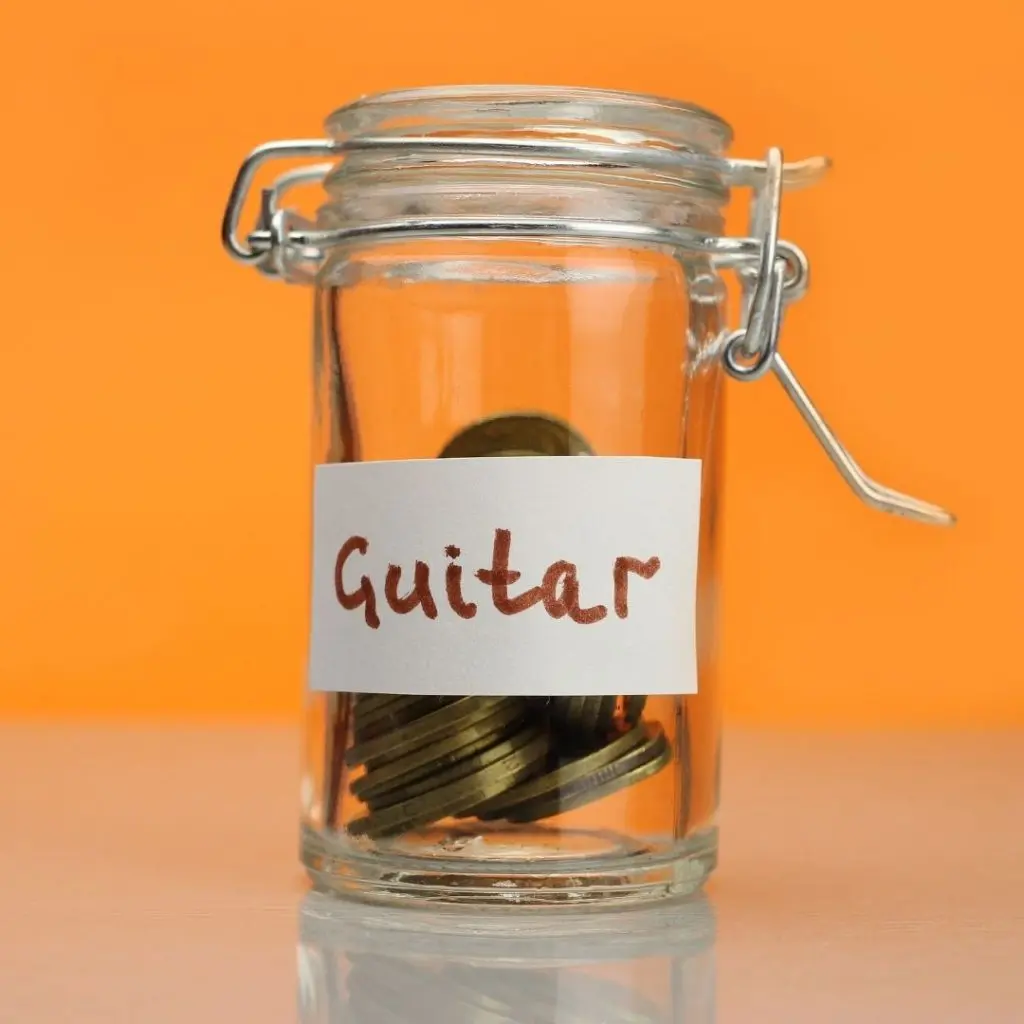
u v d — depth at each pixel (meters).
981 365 2.00
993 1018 0.63
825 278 1.99
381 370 0.88
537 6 2.00
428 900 0.81
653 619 0.83
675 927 0.79
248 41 2.02
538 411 0.84
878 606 2.05
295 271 0.95
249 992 0.66
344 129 0.89
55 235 2.05
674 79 1.99
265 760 1.45
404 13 2.01
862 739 1.67
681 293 0.88
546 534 0.81
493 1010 0.64
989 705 2.05
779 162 0.88
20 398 2.06
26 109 2.03
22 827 1.06
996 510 2.02
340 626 0.84
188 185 2.04
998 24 1.98
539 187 0.84
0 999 0.65
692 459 0.85
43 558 2.08
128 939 0.75
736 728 1.82
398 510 0.82
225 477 2.08
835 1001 0.66
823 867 0.95
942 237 1.99
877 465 2.01
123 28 2.03
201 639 2.09
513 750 0.79
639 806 0.83
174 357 2.06
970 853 1.00
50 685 2.09
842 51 1.99
